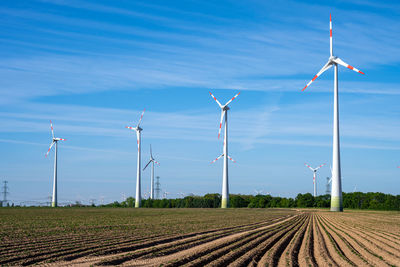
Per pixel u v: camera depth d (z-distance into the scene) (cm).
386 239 3394
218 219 6131
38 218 5909
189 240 3086
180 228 4219
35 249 2561
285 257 2394
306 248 2791
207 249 2589
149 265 2041
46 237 3253
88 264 2059
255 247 2783
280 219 6425
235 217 6856
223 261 2194
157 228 4197
